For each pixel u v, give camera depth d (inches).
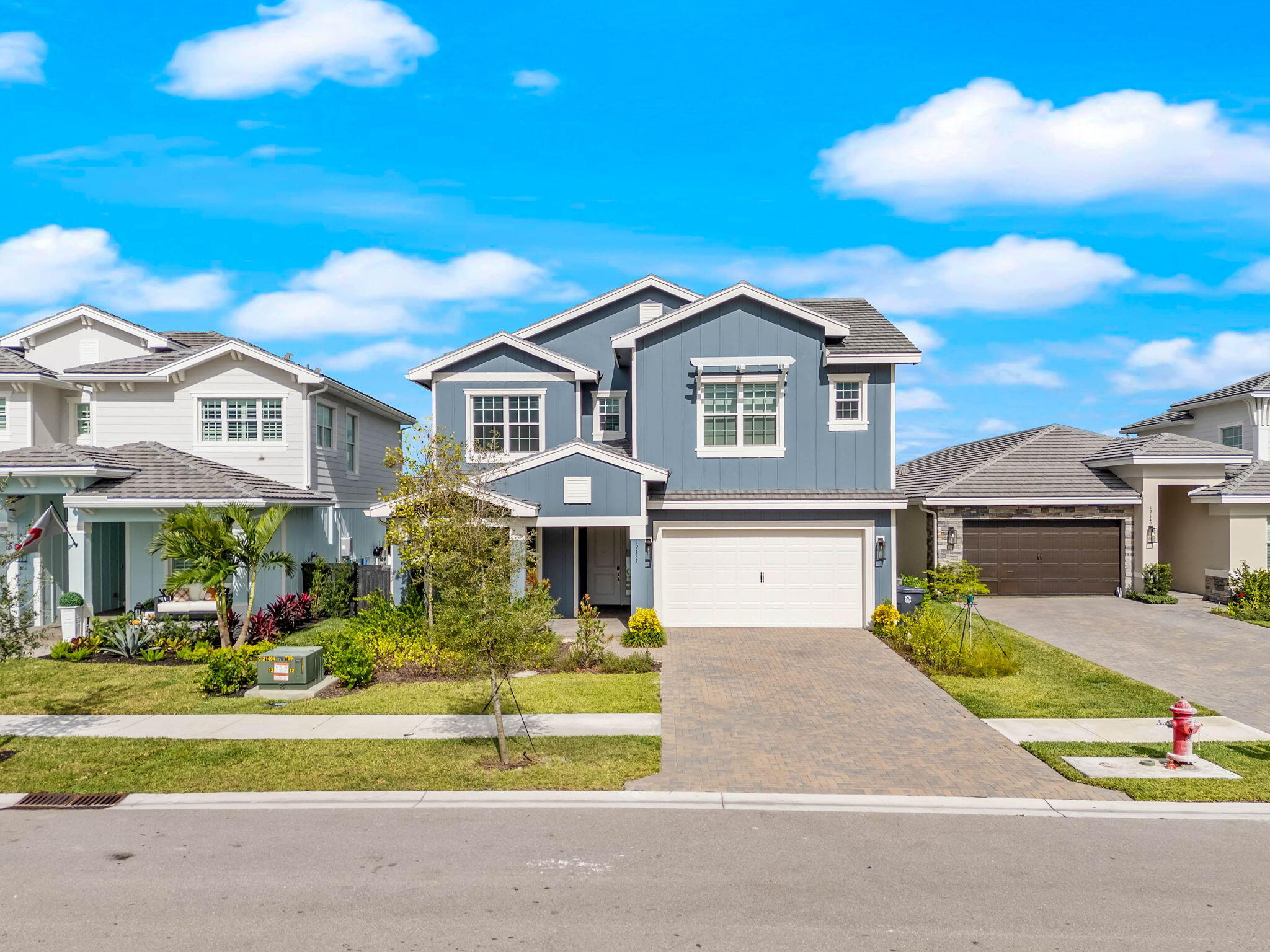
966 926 252.8
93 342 957.2
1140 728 462.0
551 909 263.4
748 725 466.9
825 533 780.6
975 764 402.9
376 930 251.4
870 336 820.6
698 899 269.7
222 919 258.8
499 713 405.1
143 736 450.6
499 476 729.0
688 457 791.7
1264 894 274.2
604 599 866.8
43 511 775.1
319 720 479.8
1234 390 1090.7
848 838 319.3
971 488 933.8
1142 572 914.7
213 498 717.9
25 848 313.6
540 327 903.7
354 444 1025.5
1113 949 239.8
